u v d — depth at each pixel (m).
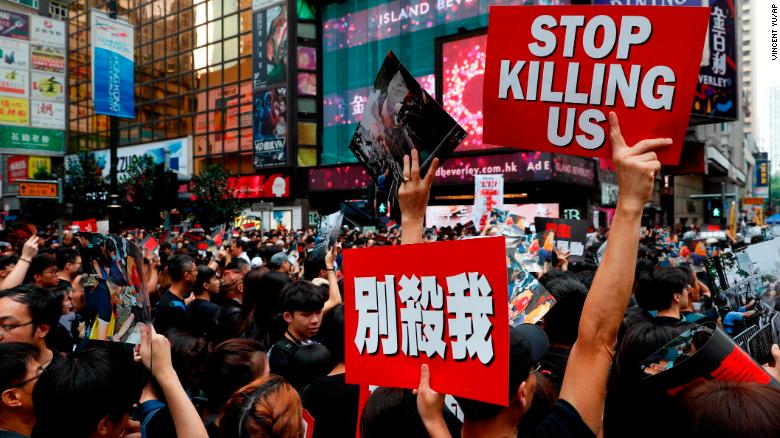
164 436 2.60
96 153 52.84
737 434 1.25
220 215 33.19
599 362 1.60
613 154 1.82
